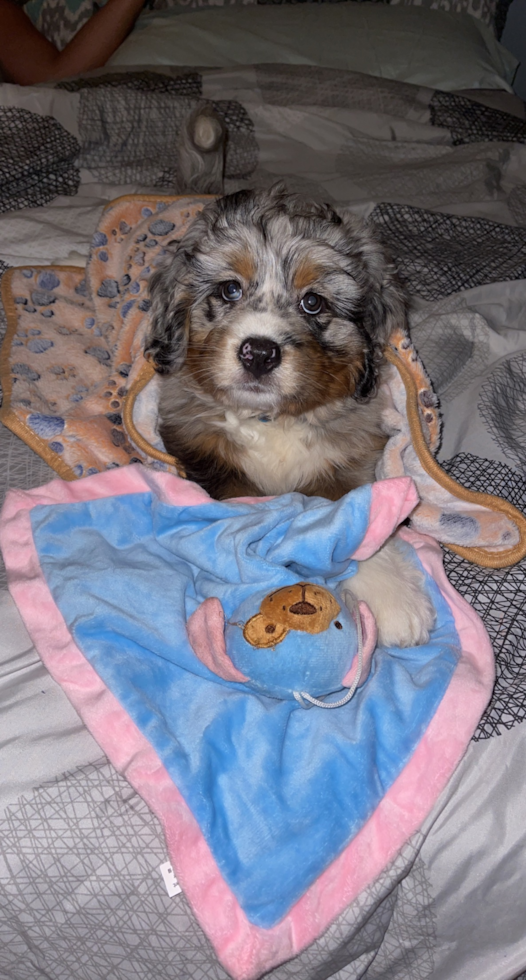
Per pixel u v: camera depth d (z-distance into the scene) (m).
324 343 0.64
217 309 0.64
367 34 1.44
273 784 0.47
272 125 1.23
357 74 1.31
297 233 0.62
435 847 0.49
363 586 0.57
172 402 0.68
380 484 0.52
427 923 0.50
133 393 0.69
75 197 1.02
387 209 1.00
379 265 0.68
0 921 0.46
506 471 0.71
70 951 0.46
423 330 0.84
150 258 0.77
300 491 0.67
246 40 1.41
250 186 1.04
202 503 0.59
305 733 0.50
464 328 0.84
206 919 0.45
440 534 0.66
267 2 1.53
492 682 0.53
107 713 0.49
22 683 0.52
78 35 1.45
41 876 0.46
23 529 0.59
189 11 1.50
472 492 0.66
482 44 1.52
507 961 0.50
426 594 0.59
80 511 0.60
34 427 0.67
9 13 1.45
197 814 0.46
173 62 1.38
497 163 1.17
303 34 1.43
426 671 0.53
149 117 1.16
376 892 0.47
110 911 0.46
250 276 0.62
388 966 0.50
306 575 0.54
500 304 0.89
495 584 0.62
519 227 1.02
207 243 0.65
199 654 0.49
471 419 0.75
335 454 0.67
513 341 0.84
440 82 1.42
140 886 0.46
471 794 0.50
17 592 0.55
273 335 0.60
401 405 0.70
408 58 1.43
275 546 0.54
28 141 1.07
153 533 0.59
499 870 0.49
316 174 1.12
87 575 0.55
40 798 0.47
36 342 0.79
